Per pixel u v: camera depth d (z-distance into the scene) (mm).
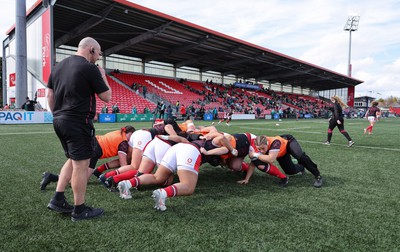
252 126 17562
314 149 7570
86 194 3336
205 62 33469
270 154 3795
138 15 19500
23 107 16906
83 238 2180
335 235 2309
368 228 2461
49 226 2398
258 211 2842
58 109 2469
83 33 22234
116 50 25891
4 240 2121
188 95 31859
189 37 24641
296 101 48031
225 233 2307
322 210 2898
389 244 2166
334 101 8336
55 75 2508
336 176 4488
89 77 2416
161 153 3422
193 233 2299
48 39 17391
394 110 61844
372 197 3375
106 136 3893
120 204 2994
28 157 5551
